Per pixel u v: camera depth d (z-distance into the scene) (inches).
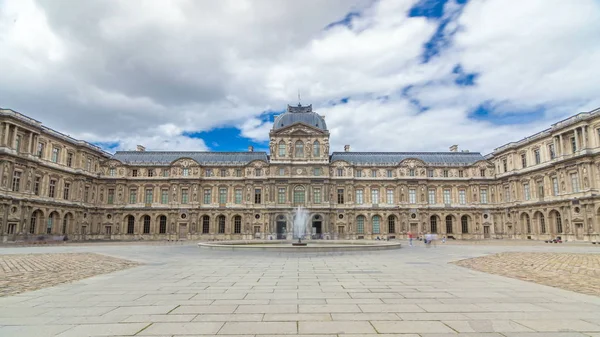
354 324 465.1
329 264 1134.4
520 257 1402.6
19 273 952.3
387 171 4003.4
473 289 706.2
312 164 3838.6
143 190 3873.0
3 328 448.1
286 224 3774.6
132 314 515.8
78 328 448.1
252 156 4106.8
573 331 433.7
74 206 3420.3
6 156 2628.0
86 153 3629.4
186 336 418.3
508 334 422.9
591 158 2743.6
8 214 2669.8
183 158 3897.6
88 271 988.6
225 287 727.7
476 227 3897.6
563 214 2994.6
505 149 3737.7
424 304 577.0
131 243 2822.3
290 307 557.3
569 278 848.3
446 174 4035.4
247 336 417.7
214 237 3804.1
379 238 3855.8
